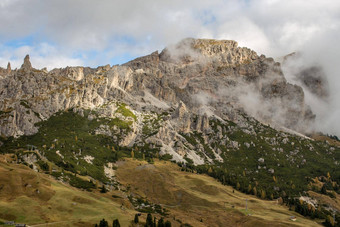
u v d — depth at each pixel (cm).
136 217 16112
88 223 14512
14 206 14462
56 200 16262
